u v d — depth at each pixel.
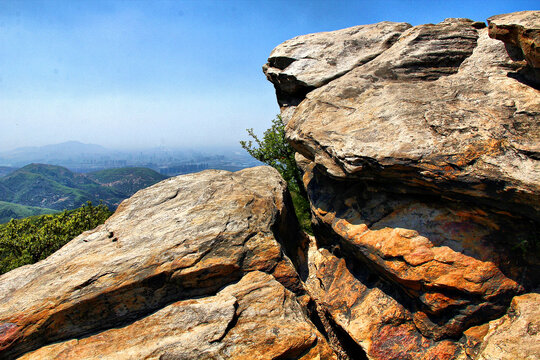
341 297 9.68
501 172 6.43
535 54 7.17
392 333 8.11
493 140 6.95
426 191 7.96
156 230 10.23
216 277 9.09
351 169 8.08
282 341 7.48
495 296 7.05
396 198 8.88
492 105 7.86
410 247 7.88
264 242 9.98
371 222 8.98
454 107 8.16
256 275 9.27
